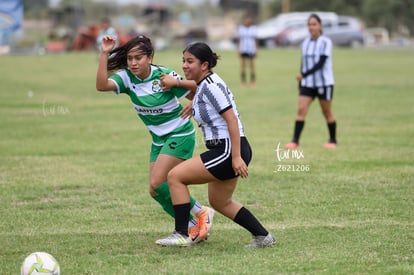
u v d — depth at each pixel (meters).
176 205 19.14
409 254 18.73
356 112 50.53
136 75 19.73
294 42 142.88
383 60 108.75
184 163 18.84
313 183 27.86
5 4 110.56
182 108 20.12
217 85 18.17
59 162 32.69
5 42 116.25
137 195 26.28
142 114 20.19
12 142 38.31
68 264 18.05
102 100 59.16
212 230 21.52
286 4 192.50
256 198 25.56
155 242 20.08
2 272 17.48
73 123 45.78
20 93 62.91
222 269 17.48
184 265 17.84
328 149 35.56
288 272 17.27
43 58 106.62
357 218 22.78
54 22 153.88
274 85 72.31
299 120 36.06
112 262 18.20
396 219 22.61
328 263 17.95
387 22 194.62
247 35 71.69
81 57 109.44
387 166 31.08
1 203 25.17
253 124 44.97
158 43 132.50
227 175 18.53
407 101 57.12
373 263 17.95
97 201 25.42
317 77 35.59
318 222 22.33
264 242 19.39
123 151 35.59
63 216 23.36
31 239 20.58
